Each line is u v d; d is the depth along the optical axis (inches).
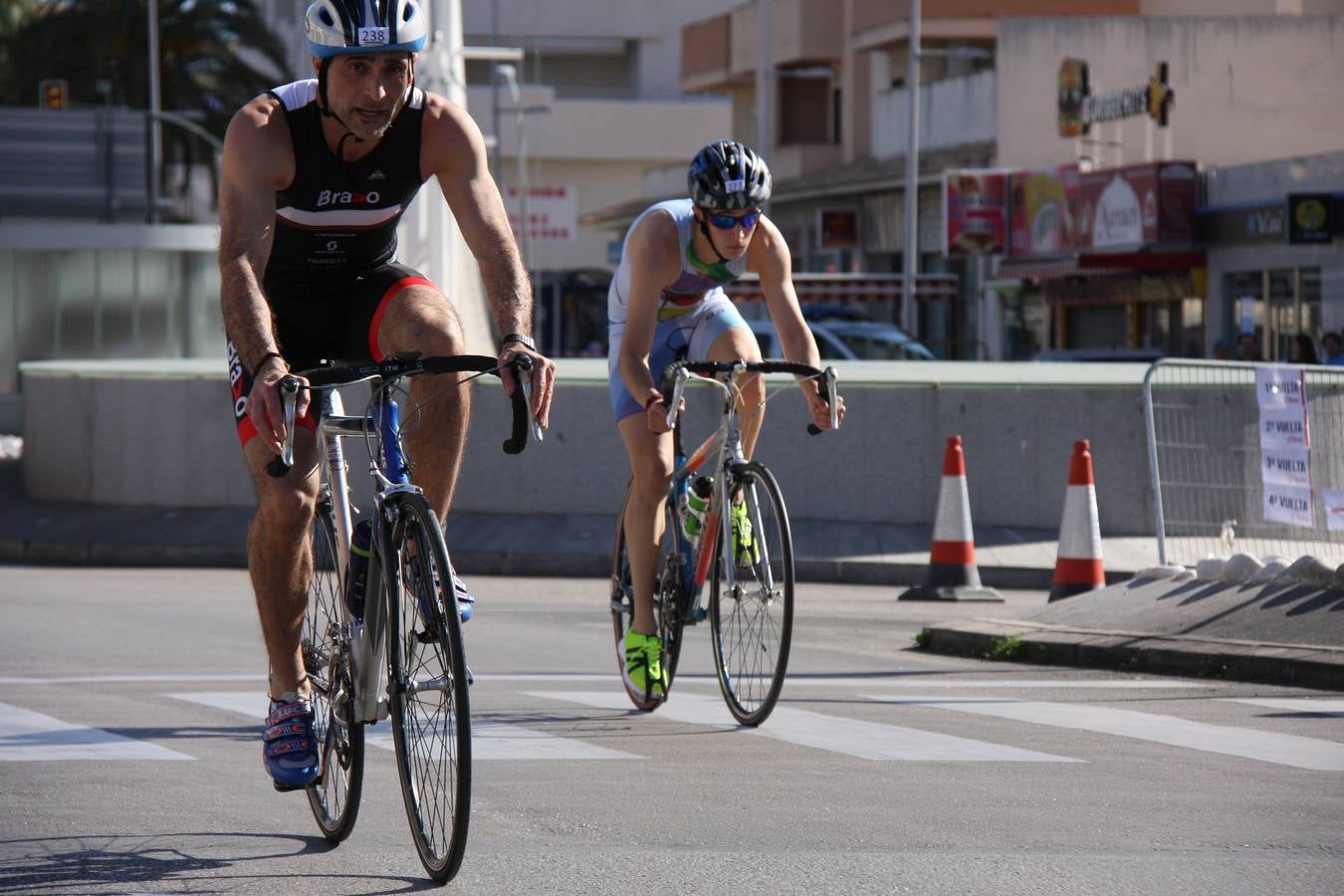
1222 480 973.2
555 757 543.5
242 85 4402.1
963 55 3858.3
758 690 597.9
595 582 1283.2
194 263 2913.4
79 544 1459.2
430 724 386.9
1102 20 3341.5
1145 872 398.9
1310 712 643.5
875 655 842.2
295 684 434.9
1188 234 2881.4
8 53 4271.7
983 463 1332.4
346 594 415.2
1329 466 903.1
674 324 627.8
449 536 1374.3
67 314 2861.7
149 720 617.6
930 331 3912.4
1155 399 999.6
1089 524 1009.5
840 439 1342.3
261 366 382.6
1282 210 2650.1
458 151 433.7
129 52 4249.5
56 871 403.9
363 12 409.1
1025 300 3548.2
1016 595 1180.5
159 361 1753.2
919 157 3804.1
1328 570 793.6
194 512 1512.1
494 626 964.6
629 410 617.0
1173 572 878.4
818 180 4114.2
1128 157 3260.3
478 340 1878.7
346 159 427.8
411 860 415.5
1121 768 528.4
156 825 451.8
